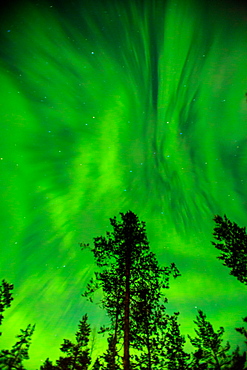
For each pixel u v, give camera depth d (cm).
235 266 982
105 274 961
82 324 1933
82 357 1658
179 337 1359
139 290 904
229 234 1020
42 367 1611
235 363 1143
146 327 1079
